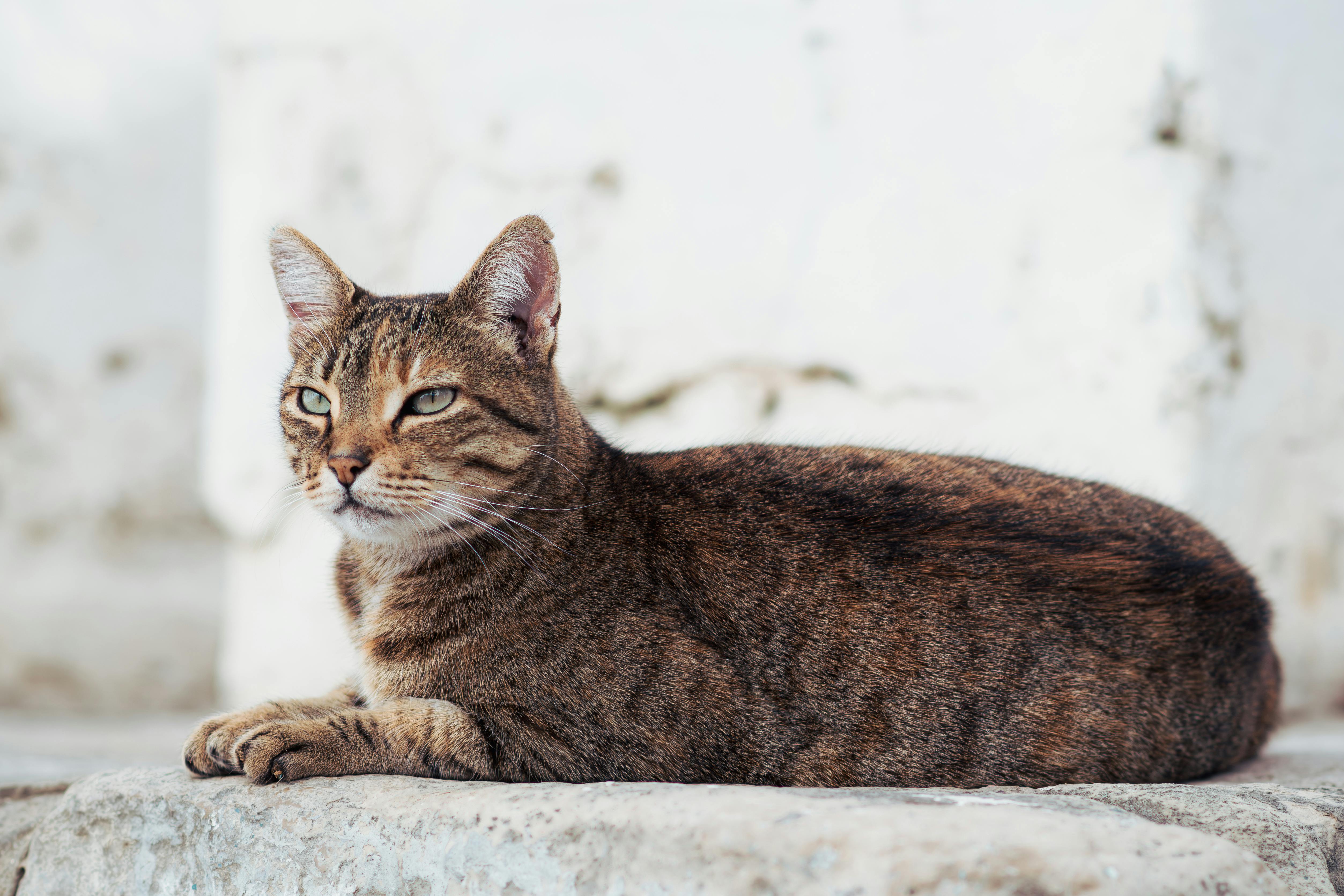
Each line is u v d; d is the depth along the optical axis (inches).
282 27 256.1
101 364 304.8
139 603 296.7
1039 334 219.0
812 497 120.6
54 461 303.3
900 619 112.0
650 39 239.6
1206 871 74.9
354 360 116.6
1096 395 215.3
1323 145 224.8
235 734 105.8
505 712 107.3
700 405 238.5
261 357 253.9
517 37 245.3
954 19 223.1
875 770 109.4
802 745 109.0
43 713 284.7
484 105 246.7
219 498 256.8
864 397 230.4
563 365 242.8
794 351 233.5
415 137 250.2
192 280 306.2
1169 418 210.7
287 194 254.8
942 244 224.5
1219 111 213.5
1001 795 90.7
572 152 242.4
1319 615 222.7
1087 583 114.7
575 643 109.0
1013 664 111.2
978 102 222.5
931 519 117.4
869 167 228.5
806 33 231.8
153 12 303.9
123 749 195.8
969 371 223.0
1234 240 215.6
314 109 254.2
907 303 226.5
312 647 248.2
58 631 295.0
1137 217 213.5
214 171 296.7
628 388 241.4
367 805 93.7
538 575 112.2
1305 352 222.5
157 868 101.7
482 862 86.3
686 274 238.2
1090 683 112.0
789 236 233.5
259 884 95.6
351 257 252.2
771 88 234.1
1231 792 102.1
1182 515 135.3
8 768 158.9
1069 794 100.5
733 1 235.6
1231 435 214.4
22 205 305.9
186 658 295.4
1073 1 216.5
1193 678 117.3
